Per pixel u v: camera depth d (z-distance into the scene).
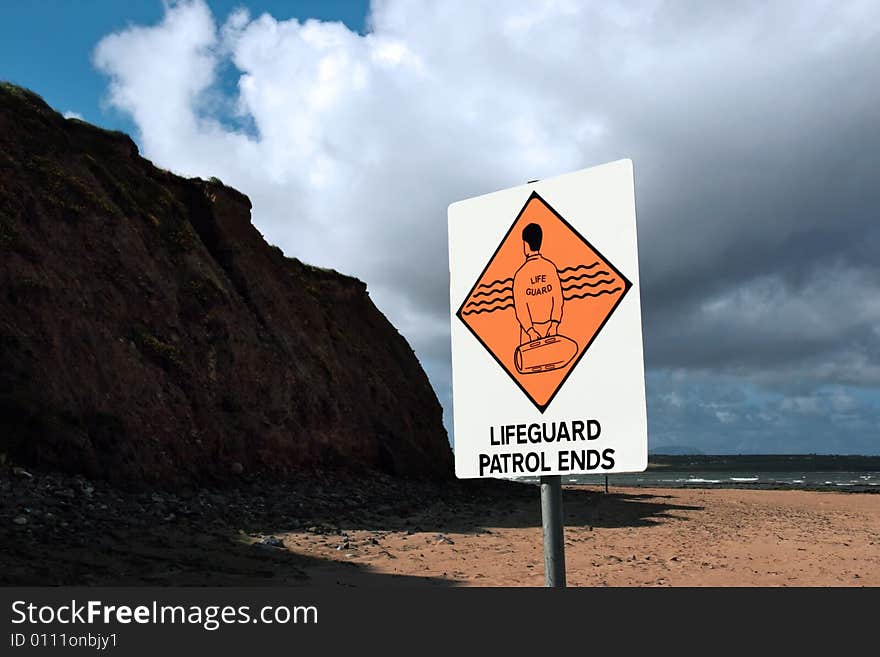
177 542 11.45
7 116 18.44
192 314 20.12
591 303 2.21
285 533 13.56
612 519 19.95
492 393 2.37
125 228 19.39
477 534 15.41
